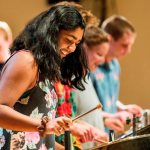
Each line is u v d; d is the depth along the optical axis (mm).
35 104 2711
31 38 2693
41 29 2680
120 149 2547
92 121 3689
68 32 2695
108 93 4492
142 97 6207
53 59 2648
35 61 2617
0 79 2668
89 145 3611
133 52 6219
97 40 4066
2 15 5641
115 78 4598
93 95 3721
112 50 4598
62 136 3236
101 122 3775
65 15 2699
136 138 2545
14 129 2551
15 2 5691
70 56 2939
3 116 2531
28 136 2750
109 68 4535
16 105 2676
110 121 4070
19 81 2580
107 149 2557
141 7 6207
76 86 3025
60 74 2756
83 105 3605
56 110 3086
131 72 6238
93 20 3502
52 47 2648
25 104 2691
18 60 2598
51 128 2512
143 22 6219
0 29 3133
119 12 6219
